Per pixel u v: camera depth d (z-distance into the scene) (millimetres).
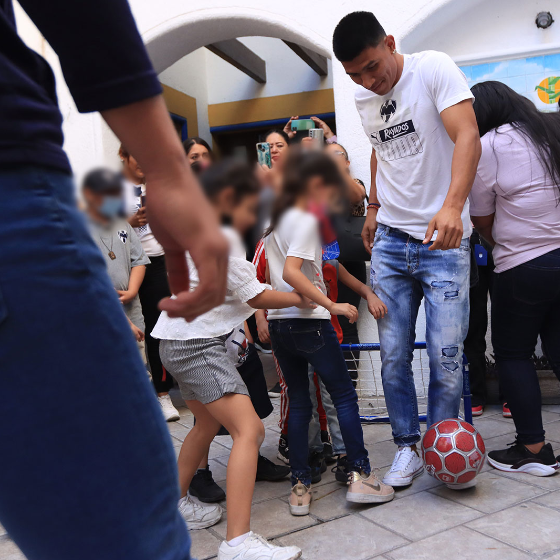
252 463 2064
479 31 4223
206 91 5262
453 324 2605
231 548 1993
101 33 646
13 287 635
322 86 6449
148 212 684
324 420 3125
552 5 4094
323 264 2820
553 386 3955
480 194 2754
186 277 786
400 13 4035
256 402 2711
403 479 2656
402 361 2781
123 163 651
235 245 662
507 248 2730
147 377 767
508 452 2834
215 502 2619
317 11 4191
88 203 635
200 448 2410
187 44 4723
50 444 663
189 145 2172
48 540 689
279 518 2463
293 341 2480
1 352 636
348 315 2361
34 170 652
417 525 2297
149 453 730
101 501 687
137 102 666
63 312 660
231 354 2510
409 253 2680
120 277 3789
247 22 4402
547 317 2809
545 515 2303
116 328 714
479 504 2445
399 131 2590
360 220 3016
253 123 6434
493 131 2744
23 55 674
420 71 2498
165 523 750
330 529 2322
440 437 2516
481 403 3818
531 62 4117
